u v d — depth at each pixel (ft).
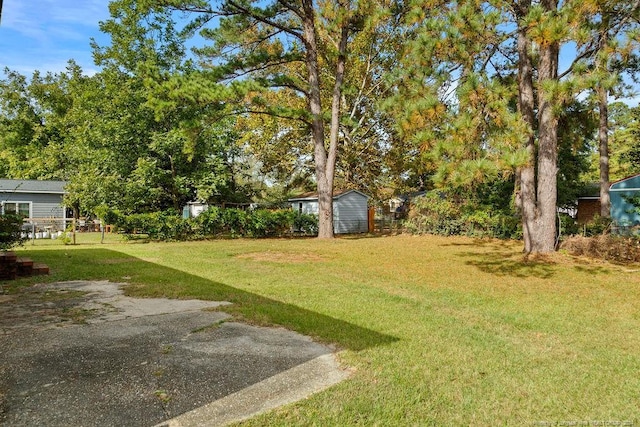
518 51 31.68
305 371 10.41
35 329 13.67
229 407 8.43
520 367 11.01
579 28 20.04
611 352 12.34
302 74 72.13
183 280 23.32
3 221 28.58
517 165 18.93
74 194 61.31
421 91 23.21
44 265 25.93
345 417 8.13
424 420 8.13
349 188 81.25
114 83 59.77
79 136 64.03
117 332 13.42
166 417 7.97
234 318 15.31
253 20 51.55
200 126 46.57
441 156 20.33
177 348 11.94
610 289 22.17
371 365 10.88
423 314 16.43
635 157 75.31
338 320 15.24
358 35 66.08
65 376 9.80
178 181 60.49
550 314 16.96
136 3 58.08
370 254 38.01
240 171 77.61
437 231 59.52
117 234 64.03
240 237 57.62
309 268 28.96
